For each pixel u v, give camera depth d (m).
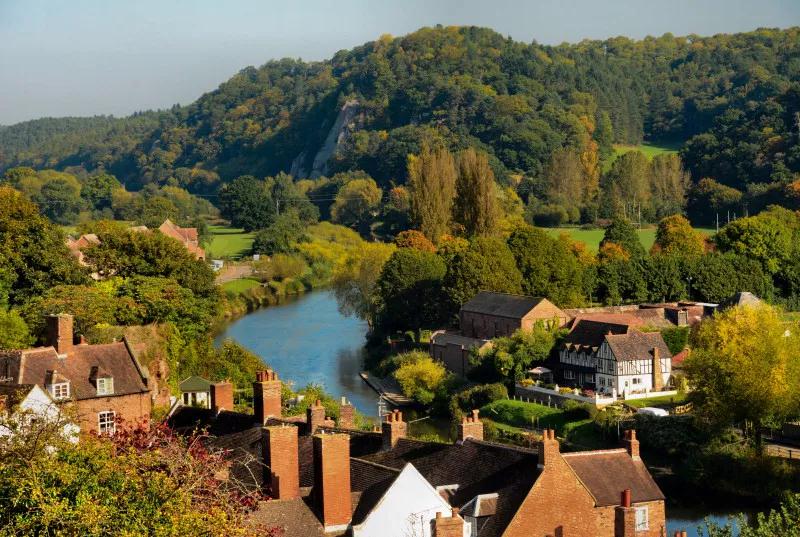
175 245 152.88
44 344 116.06
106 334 118.69
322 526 50.97
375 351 187.00
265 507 51.19
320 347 195.62
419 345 189.62
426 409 156.25
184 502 44.41
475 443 63.00
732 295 192.62
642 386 150.62
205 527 43.50
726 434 118.88
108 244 151.00
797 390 119.69
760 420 118.19
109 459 47.38
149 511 43.91
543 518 57.59
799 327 132.25
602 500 67.56
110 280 138.00
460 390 158.88
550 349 163.12
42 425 51.69
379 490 53.09
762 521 57.78
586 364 156.00
